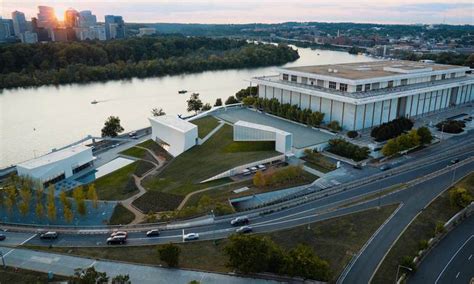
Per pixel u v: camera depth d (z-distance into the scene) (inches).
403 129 6240.2
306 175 4992.6
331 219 3919.8
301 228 3769.7
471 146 5920.3
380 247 3464.6
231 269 3157.0
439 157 5506.9
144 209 4281.5
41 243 3631.9
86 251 3472.0
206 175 5044.3
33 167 4729.3
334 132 6476.4
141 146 6382.9
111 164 5659.5
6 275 3112.7
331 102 6776.6
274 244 3216.0
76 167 5329.7
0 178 5201.8
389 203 4207.7
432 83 7736.2
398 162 5369.1
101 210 4286.4
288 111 7204.7
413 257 3312.0
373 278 3078.2
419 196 4350.4
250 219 3961.6
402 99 7150.6
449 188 4512.8
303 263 2918.3
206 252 3420.3
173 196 4525.1
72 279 2755.9
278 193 4544.8
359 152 5403.5
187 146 5905.5
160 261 3287.4
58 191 4753.9
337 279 3058.6
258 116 7637.8
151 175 5172.2
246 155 5620.1
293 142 5959.6
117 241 3590.1
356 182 4749.0
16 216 4185.5
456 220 3907.5
